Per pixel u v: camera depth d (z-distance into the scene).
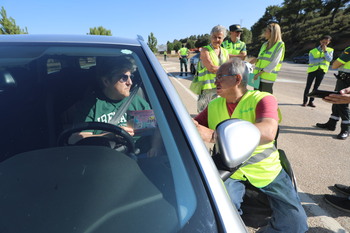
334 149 3.66
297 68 20.69
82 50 1.39
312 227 2.12
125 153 1.05
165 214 0.79
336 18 53.12
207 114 1.98
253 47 68.19
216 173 0.90
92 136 1.13
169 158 0.94
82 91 1.26
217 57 3.43
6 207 0.77
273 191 1.60
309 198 2.50
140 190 0.86
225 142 0.95
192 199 0.83
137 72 1.27
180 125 1.02
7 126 1.09
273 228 1.62
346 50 3.58
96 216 0.77
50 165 0.92
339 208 2.32
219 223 0.77
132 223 0.76
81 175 0.89
